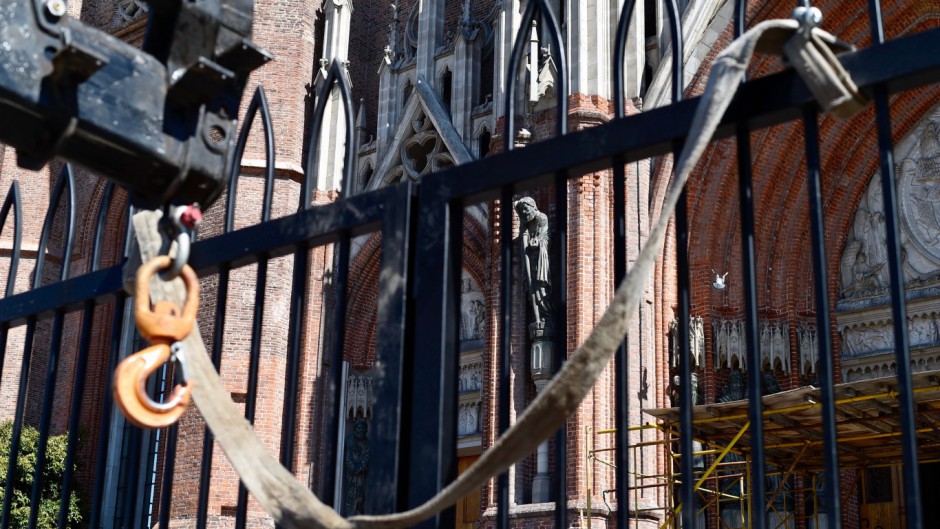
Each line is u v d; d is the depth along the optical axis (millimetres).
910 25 20531
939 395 14844
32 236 27281
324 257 23266
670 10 3541
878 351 20938
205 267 4387
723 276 20656
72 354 27203
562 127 3762
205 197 3113
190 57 2969
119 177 2996
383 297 3730
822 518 19484
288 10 24906
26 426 26172
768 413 15617
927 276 20844
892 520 20109
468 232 22672
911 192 21391
